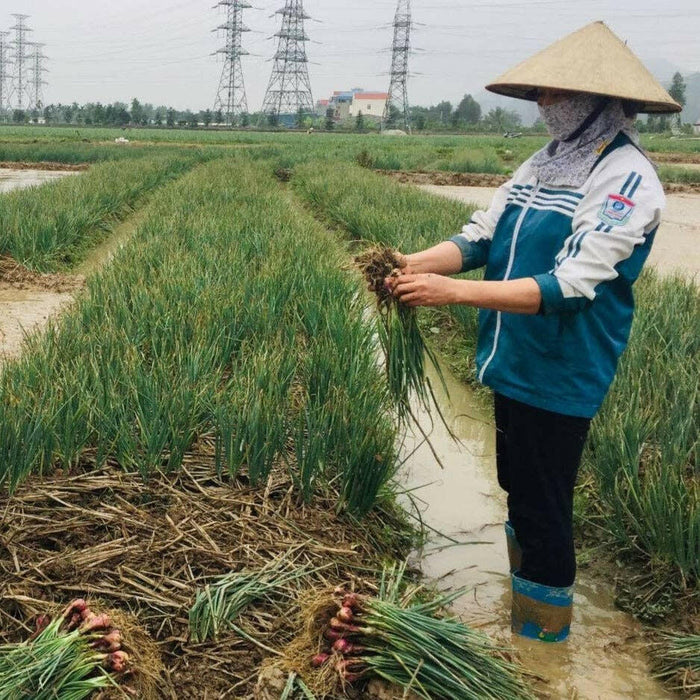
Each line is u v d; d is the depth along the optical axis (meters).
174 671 2.82
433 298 2.83
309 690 2.73
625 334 2.96
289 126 134.38
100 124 121.62
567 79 2.72
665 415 4.64
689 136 102.94
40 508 3.58
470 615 3.57
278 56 118.56
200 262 7.98
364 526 3.94
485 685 2.76
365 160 30.83
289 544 3.56
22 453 3.62
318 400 4.32
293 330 5.81
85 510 3.58
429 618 2.84
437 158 37.53
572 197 2.83
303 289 6.88
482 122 144.12
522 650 3.30
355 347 5.23
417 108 196.62
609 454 4.15
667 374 5.14
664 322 6.21
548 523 3.13
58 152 32.97
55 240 10.96
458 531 4.33
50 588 3.10
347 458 3.99
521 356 2.97
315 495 4.04
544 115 2.91
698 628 3.43
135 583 3.16
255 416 3.91
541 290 2.72
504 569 3.99
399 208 13.48
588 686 3.12
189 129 104.00
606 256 2.70
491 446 5.50
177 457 3.98
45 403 3.99
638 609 3.63
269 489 3.96
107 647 2.63
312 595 3.12
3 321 7.98
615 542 4.08
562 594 3.24
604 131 2.81
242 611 3.11
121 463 3.95
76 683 2.51
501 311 2.96
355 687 2.82
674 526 3.65
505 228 3.06
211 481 4.04
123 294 6.53
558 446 3.02
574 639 3.43
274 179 24.00
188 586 3.19
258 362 4.69
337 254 9.80
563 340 2.88
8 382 4.26
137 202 17.72
